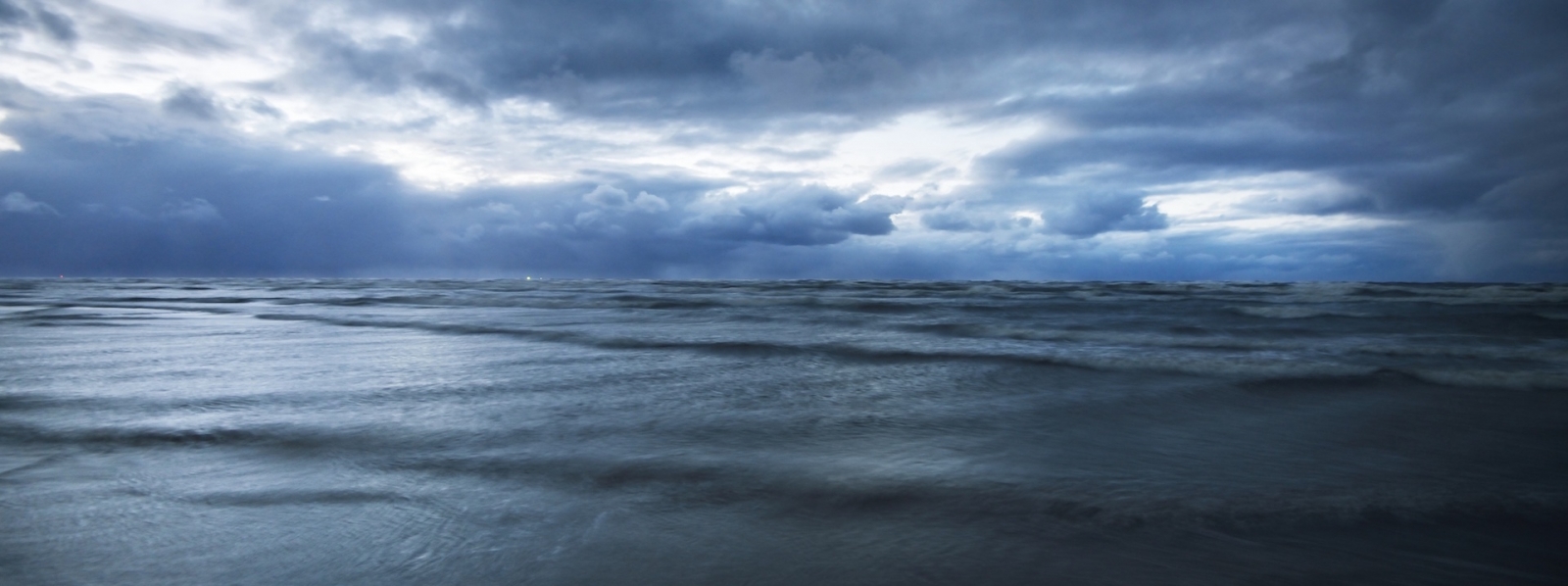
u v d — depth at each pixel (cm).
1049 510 338
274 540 297
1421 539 302
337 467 407
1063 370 789
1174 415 558
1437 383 690
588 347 1041
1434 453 445
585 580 261
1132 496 358
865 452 445
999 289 3738
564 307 2192
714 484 376
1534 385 674
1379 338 1173
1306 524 319
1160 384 700
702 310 2006
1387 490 368
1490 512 335
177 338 1190
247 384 702
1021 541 300
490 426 512
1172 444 468
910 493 362
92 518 321
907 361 880
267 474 393
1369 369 762
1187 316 1711
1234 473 399
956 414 564
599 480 382
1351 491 366
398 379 737
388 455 433
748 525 318
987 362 860
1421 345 1052
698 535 306
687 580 262
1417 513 334
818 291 3559
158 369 806
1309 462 425
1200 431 505
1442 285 4066
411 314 1842
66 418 534
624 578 263
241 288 4500
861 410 578
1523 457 435
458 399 623
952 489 369
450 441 467
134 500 348
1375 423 530
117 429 497
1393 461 427
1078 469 406
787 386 694
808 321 1556
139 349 1022
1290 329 1338
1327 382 701
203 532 305
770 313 1866
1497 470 405
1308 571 270
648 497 355
